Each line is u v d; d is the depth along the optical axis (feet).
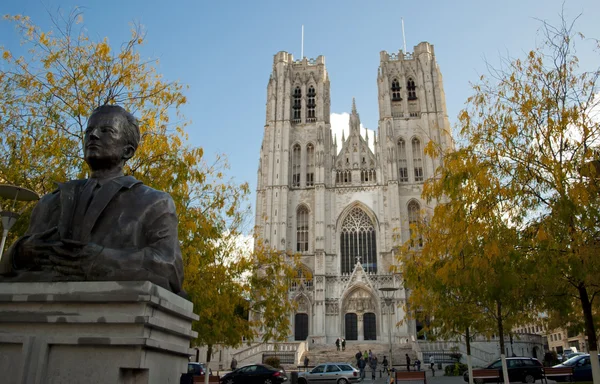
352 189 285.23
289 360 194.90
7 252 20.31
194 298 71.56
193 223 67.67
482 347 197.57
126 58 70.59
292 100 316.19
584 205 54.80
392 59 321.52
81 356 17.75
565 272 58.49
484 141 65.21
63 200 21.42
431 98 300.40
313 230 276.82
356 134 303.07
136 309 18.26
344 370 123.75
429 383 122.83
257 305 103.30
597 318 71.82
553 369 115.24
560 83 62.80
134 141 24.31
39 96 65.31
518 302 77.10
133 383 17.71
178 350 20.56
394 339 234.58
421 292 96.02
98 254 19.53
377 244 270.26
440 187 69.00
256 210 285.64
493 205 61.72
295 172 296.92
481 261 59.82
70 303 18.56
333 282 260.62
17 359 17.98
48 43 67.56
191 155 71.51
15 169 60.75
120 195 21.77
